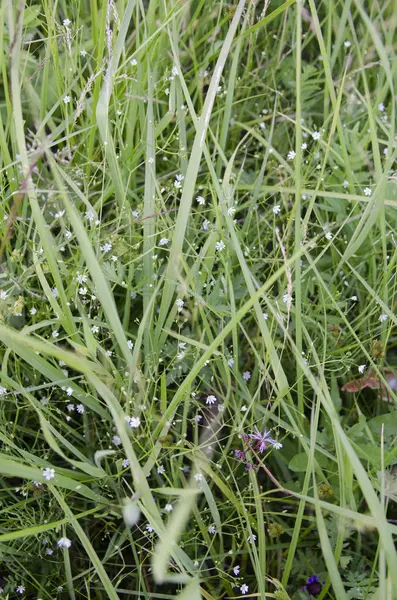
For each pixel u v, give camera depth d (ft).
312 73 3.49
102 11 2.93
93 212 2.76
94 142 3.25
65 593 2.74
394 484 2.62
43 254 2.81
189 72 3.38
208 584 2.72
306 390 3.04
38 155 2.44
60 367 2.80
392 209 3.15
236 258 3.11
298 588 2.76
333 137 3.48
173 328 3.05
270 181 3.46
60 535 2.76
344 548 2.80
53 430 2.58
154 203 2.93
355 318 3.08
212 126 3.46
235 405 2.76
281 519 2.88
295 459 2.81
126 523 2.60
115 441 2.70
